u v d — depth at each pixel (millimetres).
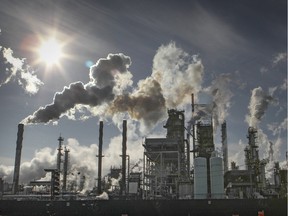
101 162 98188
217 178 68312
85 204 52781
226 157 102562
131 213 51844
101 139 100938
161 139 84125
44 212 53000
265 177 84812
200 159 69938
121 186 91438
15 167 93000
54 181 56438
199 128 79562
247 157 84688
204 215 51031
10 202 53750
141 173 89062
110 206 52344
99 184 96062
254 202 51031
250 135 85688
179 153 81438
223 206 51188
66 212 52844
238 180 79000
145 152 83625
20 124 94812
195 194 66062
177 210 51469
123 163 94125
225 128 104625
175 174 81938
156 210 51688
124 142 95688
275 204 50688
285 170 75125
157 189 81562
